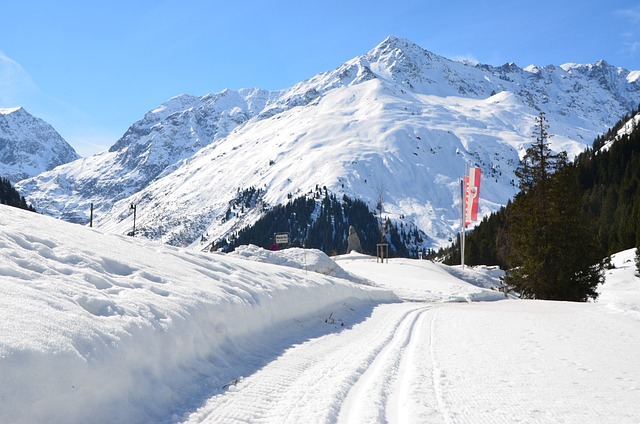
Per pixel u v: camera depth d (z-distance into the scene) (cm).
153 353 536
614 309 1683
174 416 473
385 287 3066
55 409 387
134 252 918
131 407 457
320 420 491
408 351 913
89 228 1058
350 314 1426
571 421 523
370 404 552
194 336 636
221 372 627
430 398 592
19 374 372
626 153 11000
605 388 668
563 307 1877
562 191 2894
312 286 1391
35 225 824
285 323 1015
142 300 624
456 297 2773
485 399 599
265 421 487
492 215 8975
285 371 679
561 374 746
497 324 1341
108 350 469
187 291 742
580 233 2894
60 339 430
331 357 804
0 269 554
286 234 1900
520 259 3100
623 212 8712
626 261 6494
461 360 834
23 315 443
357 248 6241
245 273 1130
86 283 616
